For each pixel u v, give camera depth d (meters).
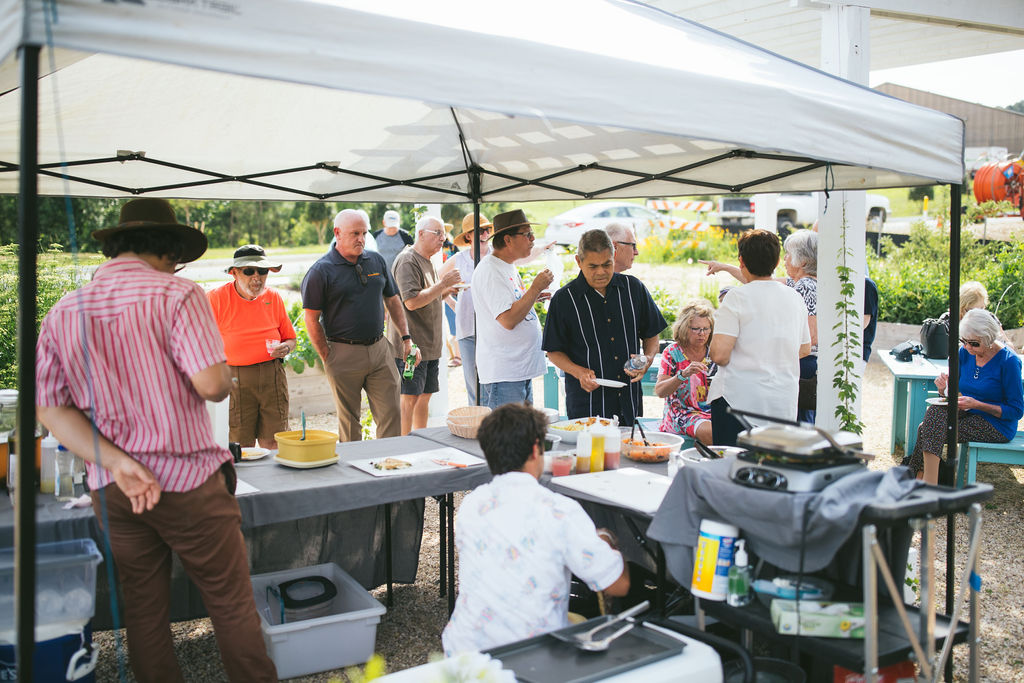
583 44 2.33
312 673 3.30
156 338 2.53
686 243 18.39
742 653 2.23
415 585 4.29
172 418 2.56
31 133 1.70
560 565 2.37
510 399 4.75
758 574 2.36
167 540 2.66
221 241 22.69
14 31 1.65
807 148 2.76
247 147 4.19
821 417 4.62
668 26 3.27
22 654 1.88
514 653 2.16
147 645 2.73
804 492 2.21
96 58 3.15
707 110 2.47
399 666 3.42
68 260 6.13
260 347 4.99
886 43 6.93
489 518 2.38
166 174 4.25
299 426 7.73
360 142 4.39
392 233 7.28
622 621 2.31
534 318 4.86
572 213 18.58
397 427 5.38
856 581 2.40
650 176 4.39
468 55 2.07
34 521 1.88
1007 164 12.49
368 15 1.94
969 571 2.36
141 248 2.65
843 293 4.45
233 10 1.79
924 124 3.21
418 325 5.95
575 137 4.12
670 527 2.48
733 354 3.80
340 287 5.09
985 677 3.29
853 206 4.48
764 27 6.64
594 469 3.30
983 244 11.75
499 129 4.38
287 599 3.41
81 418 2.58
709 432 4.52
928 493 2.23
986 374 5.02
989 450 5.00
